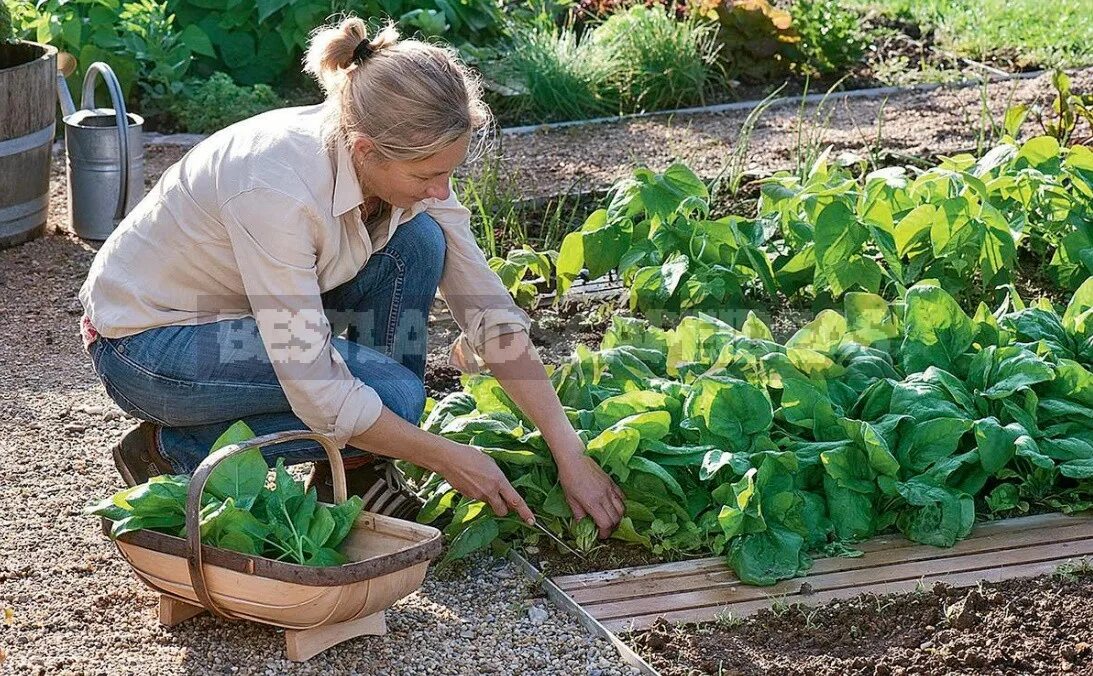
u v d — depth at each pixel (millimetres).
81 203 5172
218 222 2650
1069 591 2793
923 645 2611
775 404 3314
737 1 7852
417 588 2617
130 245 2791
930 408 3156
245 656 2570
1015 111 4984
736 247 4320
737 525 2879
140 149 5312
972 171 4695
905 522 3062
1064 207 4418
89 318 2896
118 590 2820
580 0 8758
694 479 3092
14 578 2855
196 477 2424
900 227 4211
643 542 2980
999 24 8922
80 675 2512
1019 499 3199
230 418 2881
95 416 3695
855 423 3051
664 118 7059
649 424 3031
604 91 7371
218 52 7477
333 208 2582
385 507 3012
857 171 5672
